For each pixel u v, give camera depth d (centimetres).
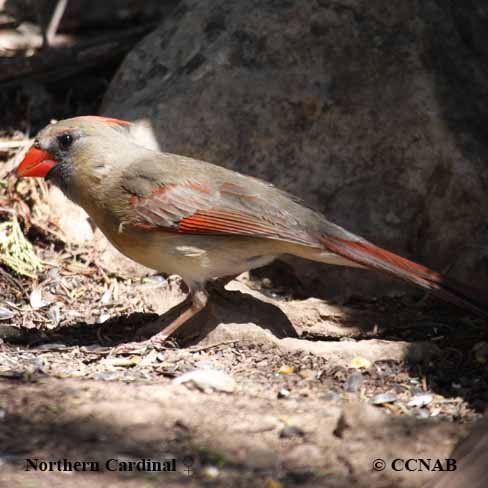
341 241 953
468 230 1145
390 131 1169
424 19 1207
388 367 938
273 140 1183
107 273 1183
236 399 842
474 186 1141
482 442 734
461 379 920
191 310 987
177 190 965
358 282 1164
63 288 1151
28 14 1788
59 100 1459
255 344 966
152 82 1259
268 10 1230
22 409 805
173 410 812
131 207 971
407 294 1160
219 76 1201
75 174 997
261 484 705
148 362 947
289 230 950
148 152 1014
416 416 829
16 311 1105
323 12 1213
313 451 748
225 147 1182
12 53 1611
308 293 1171
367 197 1166
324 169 1174
